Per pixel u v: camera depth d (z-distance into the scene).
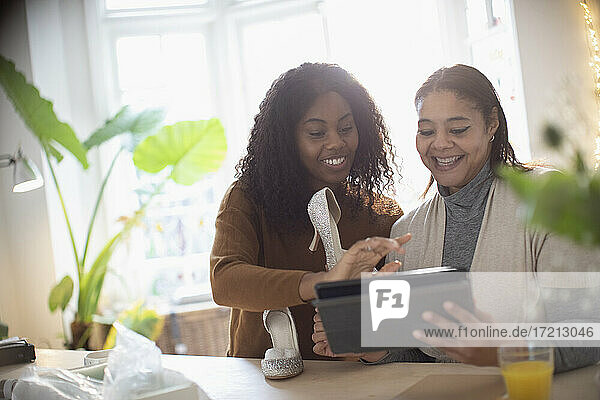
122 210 3.87
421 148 1.58
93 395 1.32
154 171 3.32
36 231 3.54
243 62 3.89
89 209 3.82
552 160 1.65
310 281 1.42
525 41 2.88
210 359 1.69
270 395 1.34
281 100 1.71
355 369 1.45
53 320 3.56
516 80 3.01
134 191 3.89
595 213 0.84
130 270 3.83
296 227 1.73
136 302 3.67
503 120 1.58
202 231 3.93
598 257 1.32
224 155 3.36
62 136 3.13
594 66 2.50
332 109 1.69
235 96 3.93
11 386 1.43
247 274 1.51
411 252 1.67
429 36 3.59
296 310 1.71
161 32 3.92
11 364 1.87
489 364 1.19
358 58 3.69
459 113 1.52
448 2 3.52
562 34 2.69
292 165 1.72
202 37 3.95
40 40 3.68
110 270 3.56
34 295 3.56
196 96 3.95
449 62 3.53
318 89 1.70
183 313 3.46
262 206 1.75
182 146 3.29
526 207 0.88
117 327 1.31
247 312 1.77
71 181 3.72
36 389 1.34
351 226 1.81
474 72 1.57
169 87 3.94
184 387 1.25
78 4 3.81
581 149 0.89
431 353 1.56
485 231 1.53
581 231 0.84
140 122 3.33
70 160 3.72
